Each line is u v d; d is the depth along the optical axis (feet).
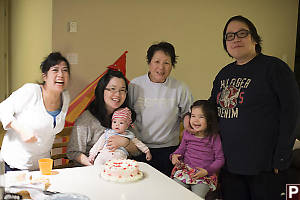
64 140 9.01
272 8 12.23
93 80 9.98
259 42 6.70
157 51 7.27
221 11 11.47
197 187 6.59
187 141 7.16
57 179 5.14
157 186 4.97
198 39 11.25
